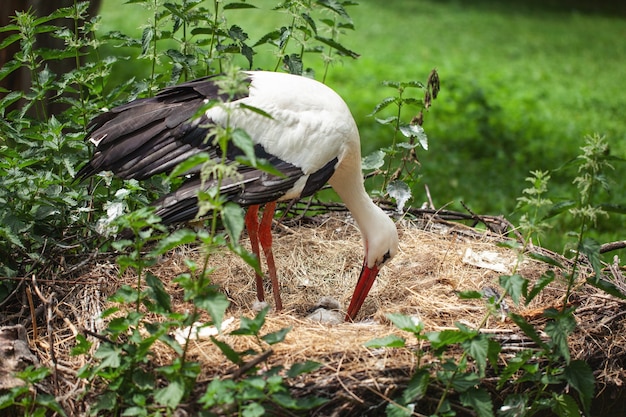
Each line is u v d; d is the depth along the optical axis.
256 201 7.43
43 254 7.67
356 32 28.16
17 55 8.55
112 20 24.75
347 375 6.47
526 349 6.86
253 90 7.64
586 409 6.41
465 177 15.25
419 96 19.91
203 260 8.68
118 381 6.08
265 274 8.86
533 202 6.32
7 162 7.91
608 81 24.83
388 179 10.01
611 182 6.34
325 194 13.35
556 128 18.84
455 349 6.86
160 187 8.47
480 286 8.37
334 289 8.81
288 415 6.24
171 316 5.93
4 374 6.35
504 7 36.91
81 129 8.66
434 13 33.75
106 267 7.88
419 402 6.62
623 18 37.31
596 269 6.26
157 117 7.45
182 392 5.77
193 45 9.05
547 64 26.42
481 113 18.80
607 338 7.42
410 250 9.13
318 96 7.86
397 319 6.32
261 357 6.19
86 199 8.08
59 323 7.13
